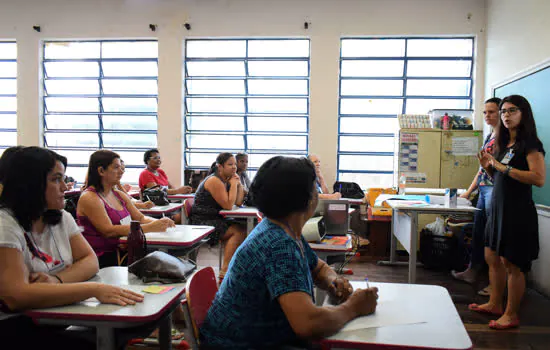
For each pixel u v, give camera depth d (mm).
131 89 6609
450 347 1016
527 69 4070
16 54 6598
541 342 2611
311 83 6035
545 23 3781
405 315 1214
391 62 6090
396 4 5812
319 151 6066
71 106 6691
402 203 3422
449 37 5891
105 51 6559
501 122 2785
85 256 1671
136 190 6145
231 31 6141
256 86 6422
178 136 6324
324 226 2455
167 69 6281
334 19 5938
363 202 5312
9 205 1394
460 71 5992
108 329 1292
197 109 6555
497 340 2637
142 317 1243
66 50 6582
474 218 3939
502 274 3010
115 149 6730
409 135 5199
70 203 3879
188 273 1658
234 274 1134
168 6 6223
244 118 6496
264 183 1150
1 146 6914
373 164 6293
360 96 6188
